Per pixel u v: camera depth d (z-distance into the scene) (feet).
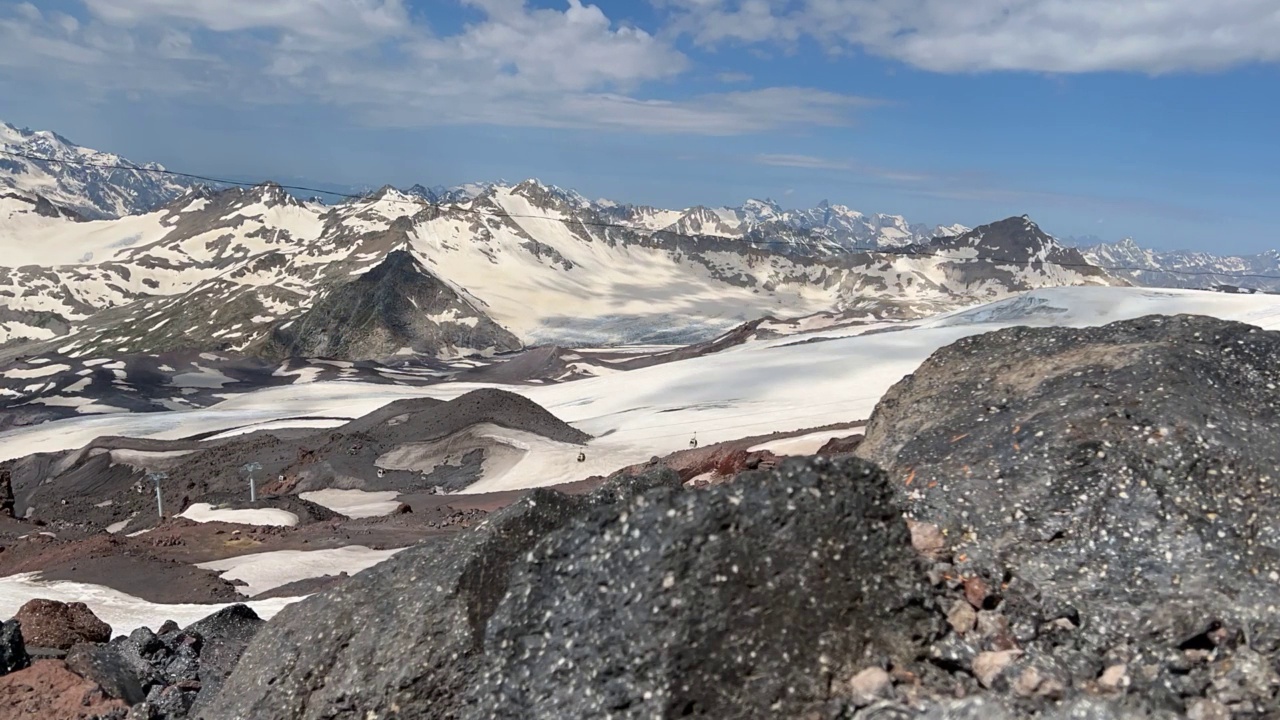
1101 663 23.41
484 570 28.60
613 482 33.78
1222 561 24.61
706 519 24.12
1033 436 29.19
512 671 25.20
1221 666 22.95
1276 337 31.53
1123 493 26.50
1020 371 34.14
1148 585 24.77
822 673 22.88
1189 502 25.90
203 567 115.96
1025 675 22.33
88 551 120.57
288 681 28.27
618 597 24.09
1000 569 25.76
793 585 23.65
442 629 27.32
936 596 24.95
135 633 43.34
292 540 136.36
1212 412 28.02
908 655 23.56
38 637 49.47
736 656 22.79
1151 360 30.42
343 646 28.37
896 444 33.55
